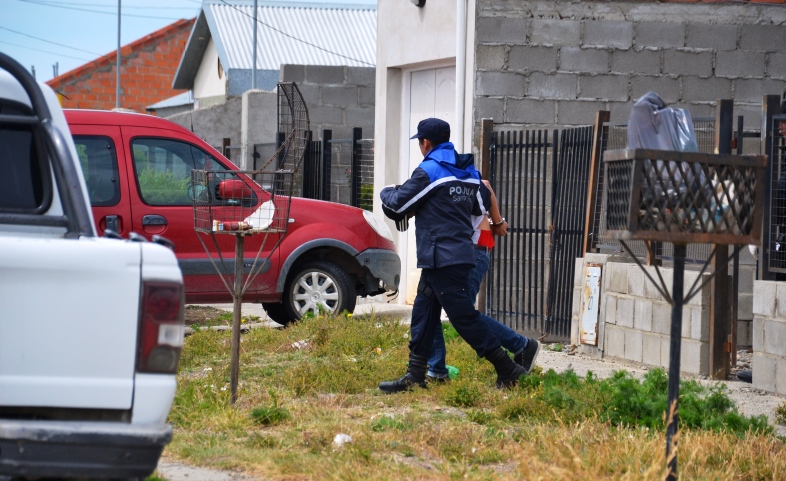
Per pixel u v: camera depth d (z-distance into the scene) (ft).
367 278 57.62
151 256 18.08
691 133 22.48
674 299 22.12
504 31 57.31
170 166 52.42
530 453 26.91
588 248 49.19
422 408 34.99
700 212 21.42
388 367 40.60
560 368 43.83
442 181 35.65
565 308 51.16
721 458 27.68
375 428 31.37
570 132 51.16
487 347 36.40
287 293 55.67
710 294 41.57
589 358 47.52
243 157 93.50
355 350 45.88
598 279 47.47
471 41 57.98
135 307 17.93
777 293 38.37
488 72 57.31
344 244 56.03
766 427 30.78
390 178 68.18
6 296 17.46
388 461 27.48
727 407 32.94
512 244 53.78
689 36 58.03
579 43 57.52
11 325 17.47
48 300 17.61
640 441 27.99
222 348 47.01
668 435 22.25
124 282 17.89
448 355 43.11
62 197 21.70
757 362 39.52
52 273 17.61
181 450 28.17
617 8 57.67
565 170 51.39
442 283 35.91
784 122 39.11
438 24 62.28
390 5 67.21
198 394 34.60
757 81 58.49
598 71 57.62
